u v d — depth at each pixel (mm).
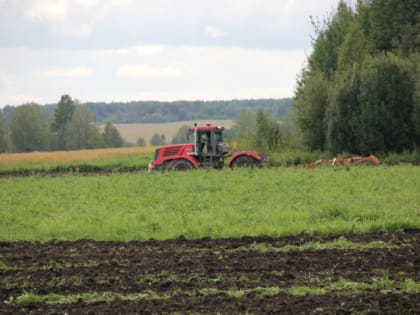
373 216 57531
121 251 48281
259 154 103938
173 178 88125
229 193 73562
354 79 125875
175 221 57812
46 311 34812
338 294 36094
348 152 125750
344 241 48375
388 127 122375
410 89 123562
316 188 75750
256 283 38812
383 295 35656
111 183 87562
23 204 71750
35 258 46562
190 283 39094
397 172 88562
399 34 156375
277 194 72000
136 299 36406
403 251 45875
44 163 147375
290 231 52750
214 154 102875
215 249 47875
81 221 59438
